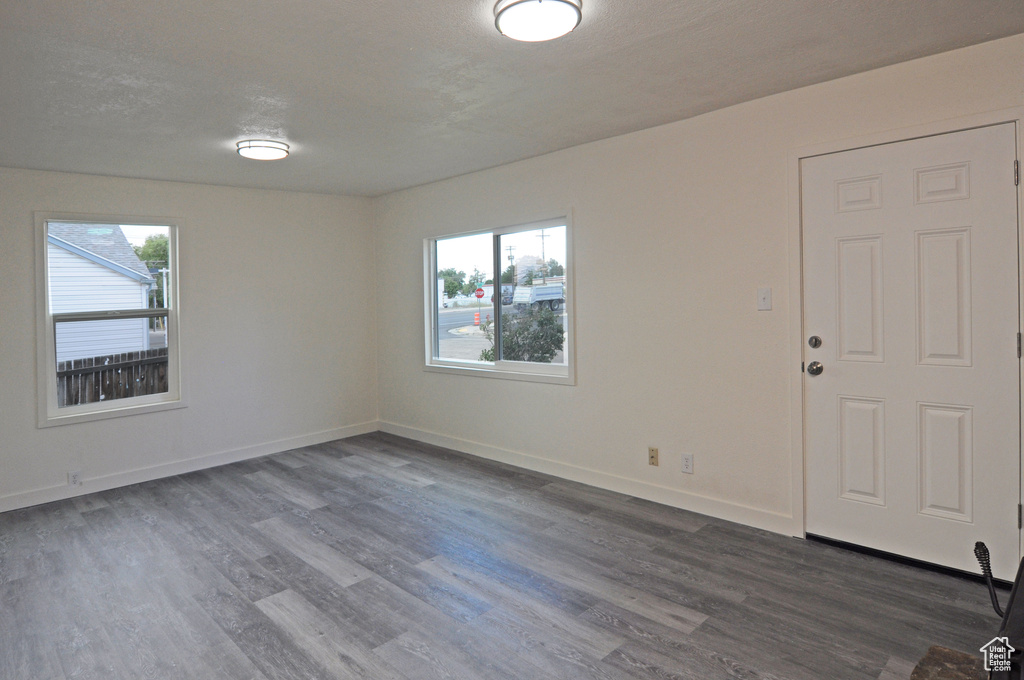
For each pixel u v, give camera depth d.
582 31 2.24
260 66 2.49
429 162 4.31
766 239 3.14
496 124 3.40
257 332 5.08
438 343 5.36
